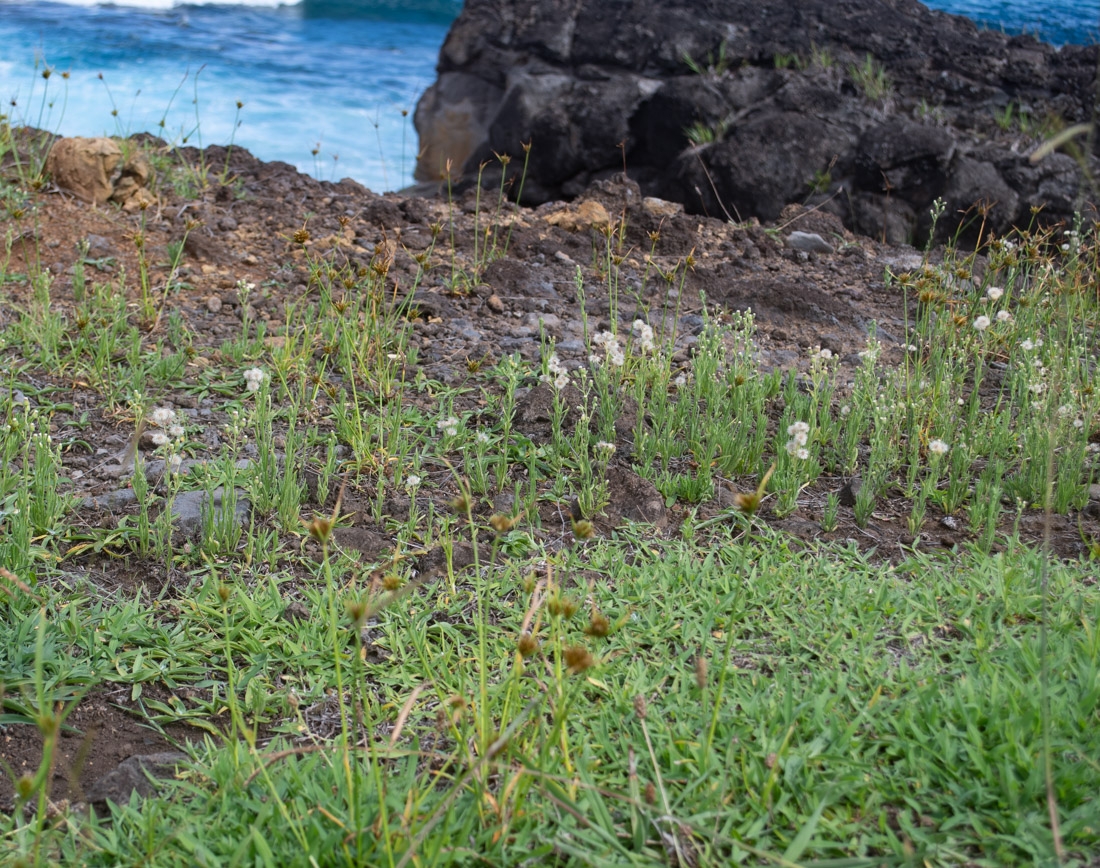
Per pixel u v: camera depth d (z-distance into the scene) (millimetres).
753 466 4301
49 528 3641
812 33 11625
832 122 10195
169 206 7367
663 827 2289
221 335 5551
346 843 2211
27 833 2285
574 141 11609
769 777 2338
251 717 2820
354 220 7473
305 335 5137
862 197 9742
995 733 2531
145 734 2758
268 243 6961
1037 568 3426
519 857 2201
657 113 11180
